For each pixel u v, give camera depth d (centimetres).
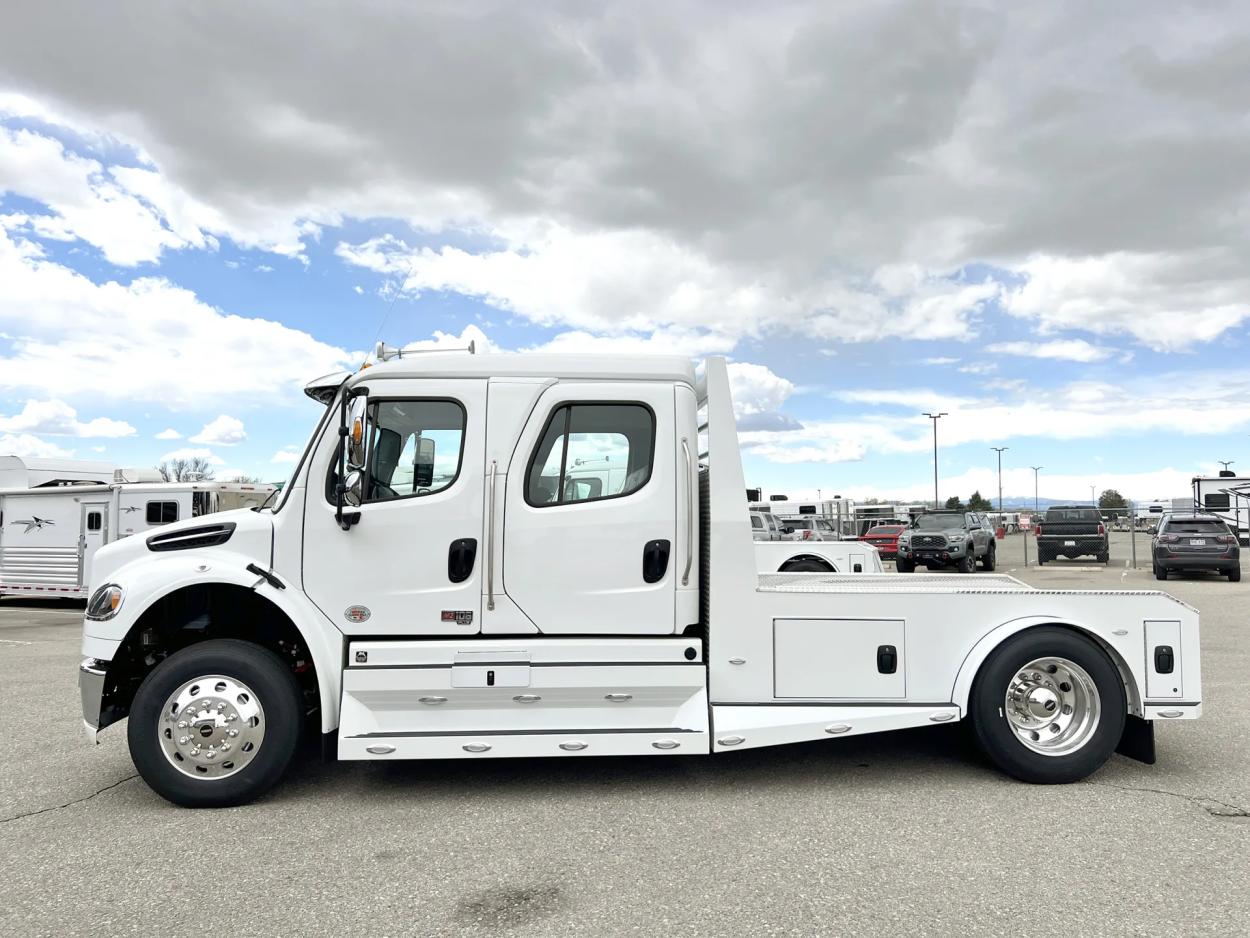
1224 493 2739
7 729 625
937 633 468
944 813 423
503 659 447
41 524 1648
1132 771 493
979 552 2252
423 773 499
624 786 471
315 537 450
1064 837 389
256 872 359
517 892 336
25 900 335
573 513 455
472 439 459
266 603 479
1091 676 464
